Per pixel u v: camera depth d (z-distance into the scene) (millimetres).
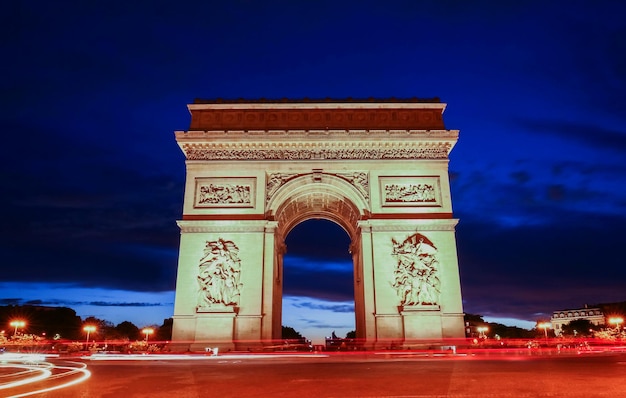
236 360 46906
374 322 64688
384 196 70375
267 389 22781
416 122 74562
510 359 44031
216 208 69562
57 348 110438
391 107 75062
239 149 72500
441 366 35219
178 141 71750
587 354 55125
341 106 75000
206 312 63531
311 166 71625
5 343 106938
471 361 41219
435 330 63250
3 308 165875
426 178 71312
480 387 22391
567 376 26594
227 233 67938
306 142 72000
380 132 72188
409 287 65375
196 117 74688
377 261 67000
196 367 37156
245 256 66875
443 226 68562
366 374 29484
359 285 77312
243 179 71062
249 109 75062
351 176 71562
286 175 71562
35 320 168875
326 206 83938
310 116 74875
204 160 71625
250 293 65250
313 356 53469
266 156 72125
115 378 28516
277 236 74688
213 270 65625
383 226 68500
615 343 121875
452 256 67062
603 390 20781
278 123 74438
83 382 26375
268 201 70062
